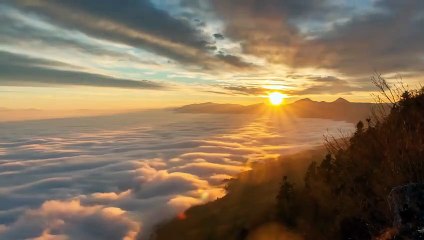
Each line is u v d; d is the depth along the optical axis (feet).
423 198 12.41
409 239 11.41
